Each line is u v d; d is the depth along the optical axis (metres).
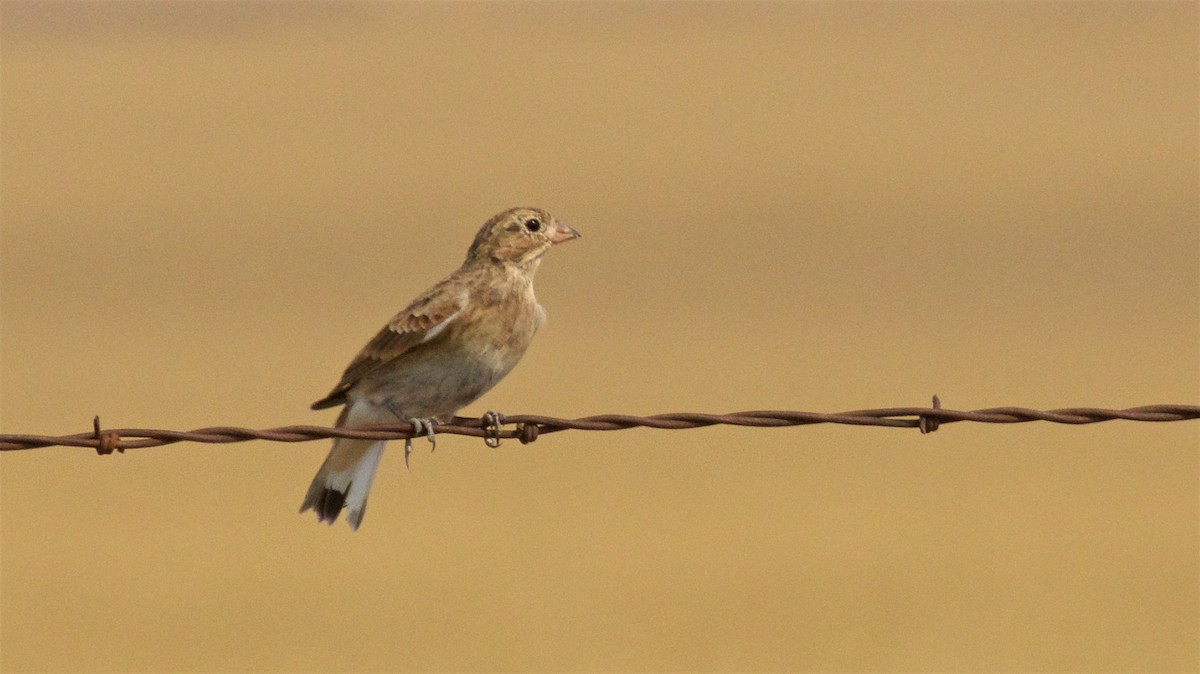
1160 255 59.78
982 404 38.03
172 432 12.19
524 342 14.73
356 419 14.46
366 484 14.46
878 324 49.12
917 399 38.44
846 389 39.62
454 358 14.34
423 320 14.19
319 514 14.41
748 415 12.81
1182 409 12.91
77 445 12.00
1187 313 50.25
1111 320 49.25
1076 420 12.90
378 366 14.22
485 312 14.39
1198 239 62.22
